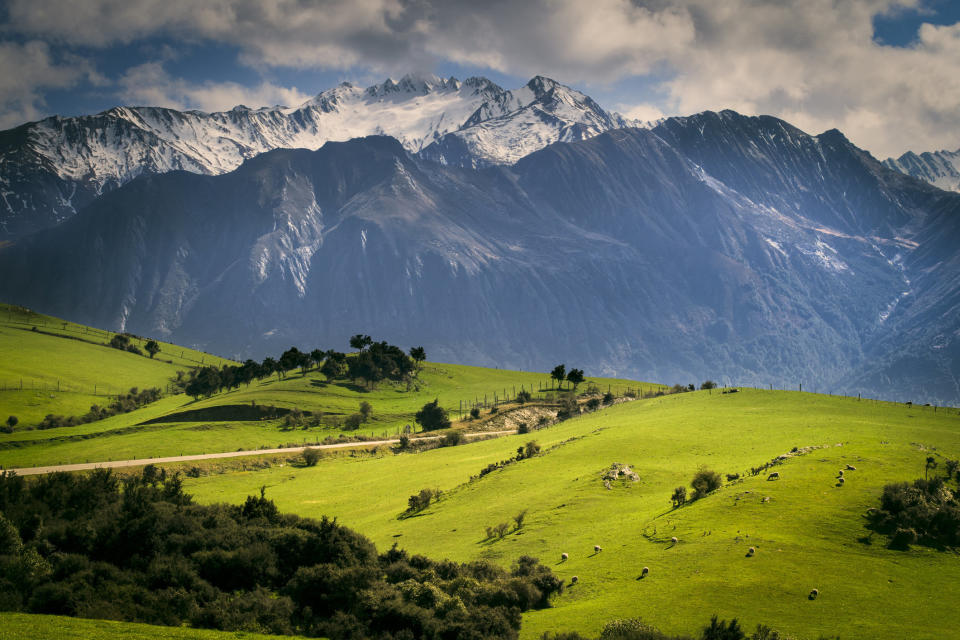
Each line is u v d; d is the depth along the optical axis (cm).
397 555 6384
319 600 5272
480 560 6438
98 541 5659
